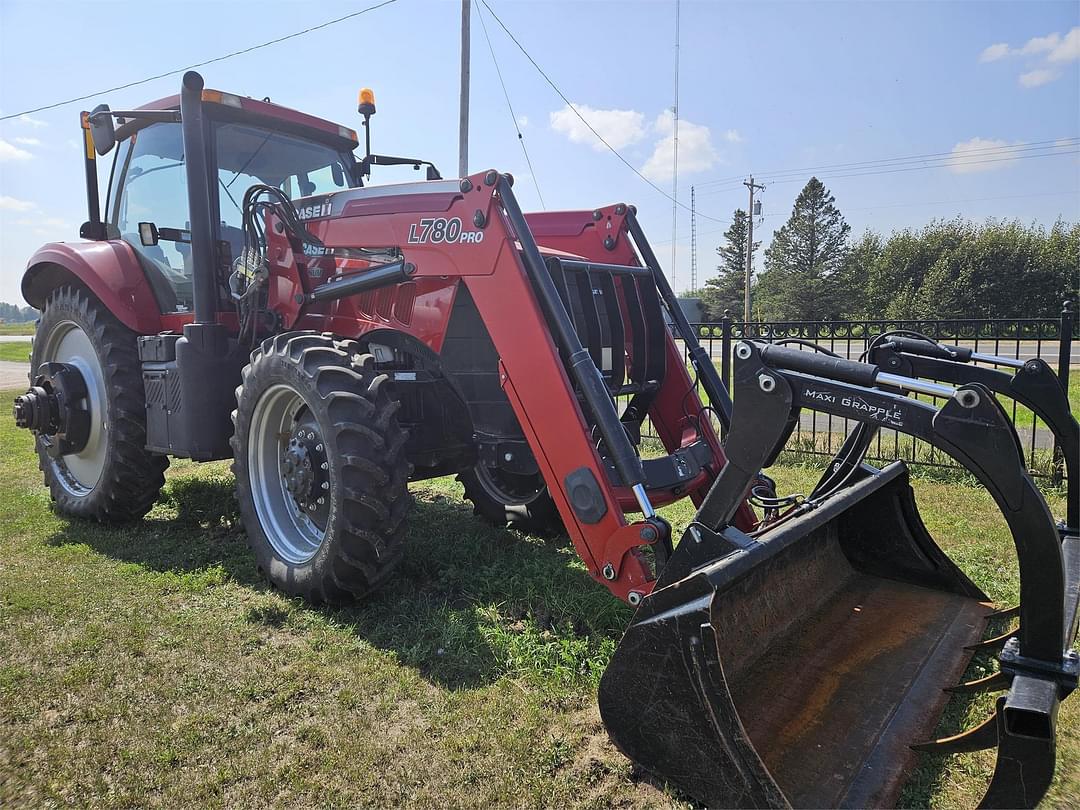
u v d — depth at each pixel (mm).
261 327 4059
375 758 2285
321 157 4973
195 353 4035
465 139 12750
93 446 4930
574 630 3150
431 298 3508
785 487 5617
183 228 4500
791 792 1933
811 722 2223
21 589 3639
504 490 4773
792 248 51594
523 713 2533
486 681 2750
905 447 7035
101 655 2967
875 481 2879
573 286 3389
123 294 4527
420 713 2549
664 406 3887
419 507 5348
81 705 2596
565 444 2875
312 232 3930
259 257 4148
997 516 4801
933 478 5898
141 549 4305
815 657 2572
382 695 2660
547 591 3469
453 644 3027
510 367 3043
